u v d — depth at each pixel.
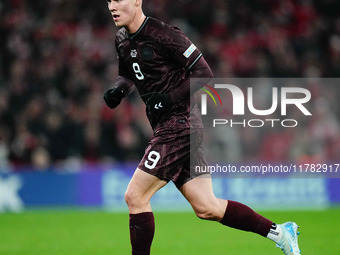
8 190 37.72
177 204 37.75
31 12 56.66
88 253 22.69
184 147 16.16
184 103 16.23
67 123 43.16
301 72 54.62
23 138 41.69
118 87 17.80
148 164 15.88
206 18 57.50
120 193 38.38
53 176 38.28
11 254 22.48
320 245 23.70
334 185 38.28
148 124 45.25
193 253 22.58
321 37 59.66
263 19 59.06
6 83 49.16
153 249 23.53
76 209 38.16
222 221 16.92
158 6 57.47
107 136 43.50
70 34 54.66
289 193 37.94
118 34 16.77
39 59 51.88
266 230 16.98
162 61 16.09
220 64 53.19
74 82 49.09
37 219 33.44
